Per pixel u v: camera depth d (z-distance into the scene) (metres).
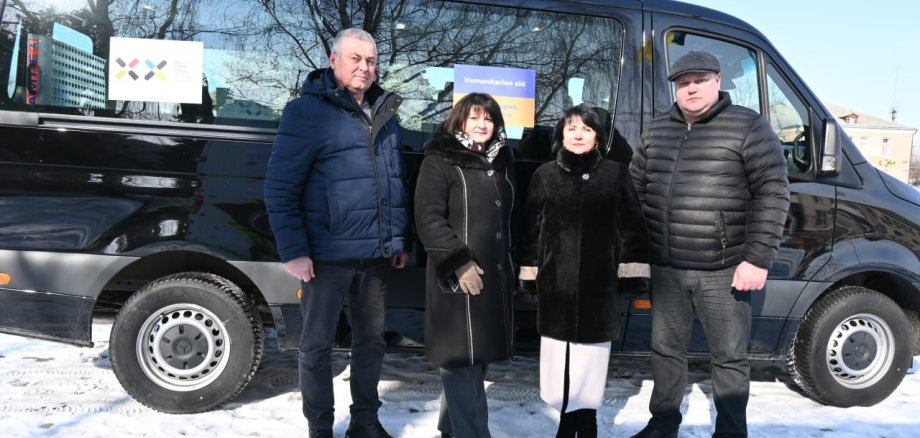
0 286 3.08
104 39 3.08
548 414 3.37
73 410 3.22
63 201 3.07
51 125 3.06
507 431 3.14
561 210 2.61
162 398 3.17
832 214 3.51
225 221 3.13
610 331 2.59
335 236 2.60
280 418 3.22
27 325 3.11
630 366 4.29
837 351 3.57
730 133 2.65
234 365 3.21
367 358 2.80
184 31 3.13
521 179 3.39
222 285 3.19
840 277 3.52
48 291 3.09
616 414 3.39
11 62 3.04
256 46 3.19
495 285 2.52
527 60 3.40
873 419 3.43
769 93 3.60
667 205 2.78
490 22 3.37
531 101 3.40
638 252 2.63
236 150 3.14
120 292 3.46
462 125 2.55
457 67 3.35
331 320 2.70
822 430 3.26
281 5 3.21
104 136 3.07
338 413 3.29
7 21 3.04
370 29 3.29
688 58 2.66
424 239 2.48
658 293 2.91
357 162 2.59
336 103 2.60
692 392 3.81
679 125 2.79
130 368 3.14
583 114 2.59
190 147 3.11
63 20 3.06
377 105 2.68
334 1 3.25
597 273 2.58
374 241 2.63
